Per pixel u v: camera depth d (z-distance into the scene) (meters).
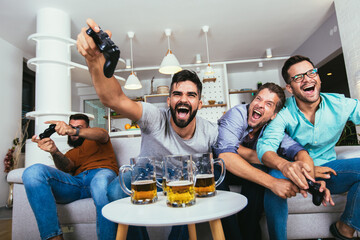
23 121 4.32
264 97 1.25
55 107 2.98
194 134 1.21
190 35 4.23
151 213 0.67
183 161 0.74
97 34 0.64
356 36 2.95
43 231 1.20
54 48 3.05
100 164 1.65
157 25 3.84
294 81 1.28
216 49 4.87
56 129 1.48
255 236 1.25
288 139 1.29
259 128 1.36
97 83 0.83
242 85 6.13
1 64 3.77
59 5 3.16
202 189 0.84
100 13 3.42
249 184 1.28
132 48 4.59
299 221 1.33
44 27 3.13
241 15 3.72
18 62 4.16
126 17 3.57
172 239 1.23
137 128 3.27
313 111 1.33
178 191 0.72
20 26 3.56
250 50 5.03
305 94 1.26
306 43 4.68
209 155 0.87
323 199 0.92
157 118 1.15
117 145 1.89
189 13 3.58
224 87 5.46
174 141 1.19
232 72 6.16
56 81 3.02
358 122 1.37
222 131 1.25
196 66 5.44
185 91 1.03
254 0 3.38
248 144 1.48
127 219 0.63
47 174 1.31
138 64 5.35
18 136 3.98
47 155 2.65
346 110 1.29
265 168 1.35
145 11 3.45
